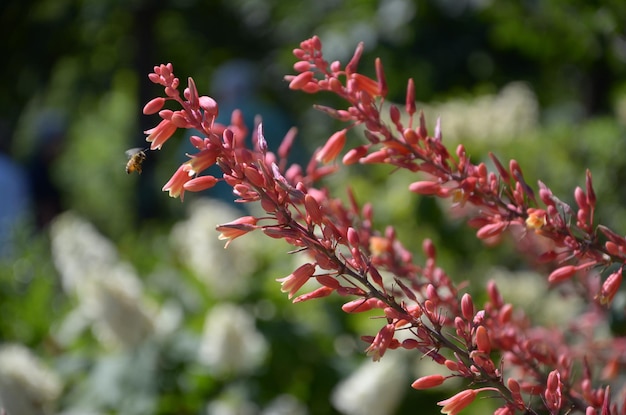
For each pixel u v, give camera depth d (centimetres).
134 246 664
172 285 523
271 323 476
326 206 268
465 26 868
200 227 499
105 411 446
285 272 509
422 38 872
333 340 480
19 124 1441
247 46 1262
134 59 1242
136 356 454
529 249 333
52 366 473
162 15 1239
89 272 466
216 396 456
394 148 236
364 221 282
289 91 1145
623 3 458
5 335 530
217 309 480
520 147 559
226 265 493
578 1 497
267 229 193
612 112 764
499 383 200
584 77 802
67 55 1254
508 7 684
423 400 427
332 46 890
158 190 1159
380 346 196
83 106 1491
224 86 842
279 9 1159
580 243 228
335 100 1005
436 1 848
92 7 1180
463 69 872
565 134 573
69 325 503
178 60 1351
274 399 460
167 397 457
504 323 259
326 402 465
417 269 270
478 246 510
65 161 1702
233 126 249
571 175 550
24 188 998
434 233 525
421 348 205
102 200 1647
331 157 237
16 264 618
